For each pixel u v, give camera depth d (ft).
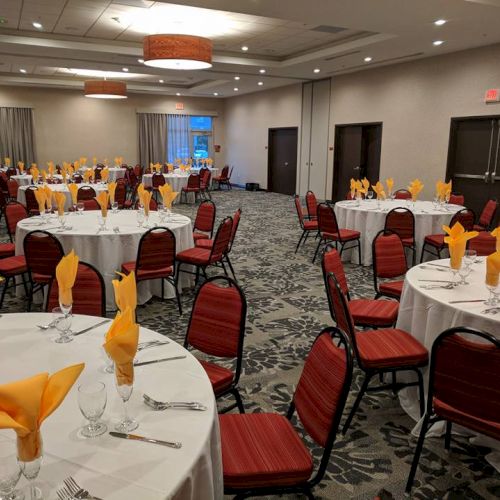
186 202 43.29
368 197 26.43
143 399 5.54
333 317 10.91
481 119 28.84
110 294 15.06
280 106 48.67
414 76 32.83
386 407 10.00
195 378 6.07
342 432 9.08
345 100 39.68
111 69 37.11
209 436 4.95
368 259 21.17
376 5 19.01
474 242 14.74
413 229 19.44
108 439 4.77
